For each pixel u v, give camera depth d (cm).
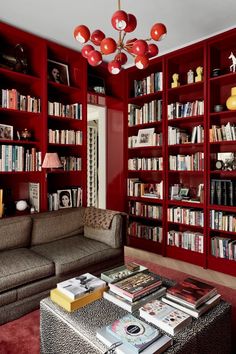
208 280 295
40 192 325
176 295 161
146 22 289
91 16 278
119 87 434
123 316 150
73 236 311
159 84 382
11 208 314
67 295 165
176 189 377
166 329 136
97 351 125
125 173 429
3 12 268
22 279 211
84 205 369
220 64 344
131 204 426
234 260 312
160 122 383
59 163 312
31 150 317
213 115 329
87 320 147
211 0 250
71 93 380
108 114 450
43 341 164
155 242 391
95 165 546
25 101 308
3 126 301
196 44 333
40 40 317
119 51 208
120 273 198
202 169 340
